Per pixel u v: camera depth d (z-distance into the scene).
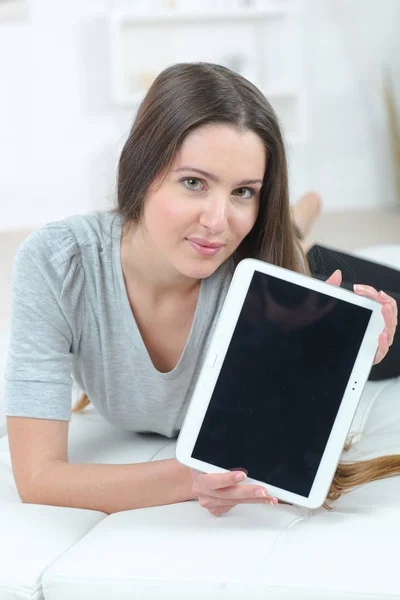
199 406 1.03
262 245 1.20
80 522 1.10
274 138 1.07
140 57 4.67
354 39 4.91
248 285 1.06
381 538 0.98
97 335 1.25
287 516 1.06
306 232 2.64
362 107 5.01
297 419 1.04
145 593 0.93
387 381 1.57
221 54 4.76
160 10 4.54
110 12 4.53
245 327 1.06
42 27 4.46
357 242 4.25
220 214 1.03
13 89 4.51
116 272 1.23
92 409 1.55
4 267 3.88
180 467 1.11
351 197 5.12
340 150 5.05
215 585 0.92
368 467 1.17
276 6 4.73
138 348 1.25
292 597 0.90
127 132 1.28
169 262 1.18
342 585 0.89
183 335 1.27
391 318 1.05
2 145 4.56
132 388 1.30
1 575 0.98
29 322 1.20
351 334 1.07
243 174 1.03
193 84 1.04
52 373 1.19
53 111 4.59
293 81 4.89
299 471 1.03
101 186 4.68
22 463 1.16
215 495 0.99
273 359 1.05
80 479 1.13
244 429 1.03
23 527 1.06
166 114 1.04
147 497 1.12
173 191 1.04
